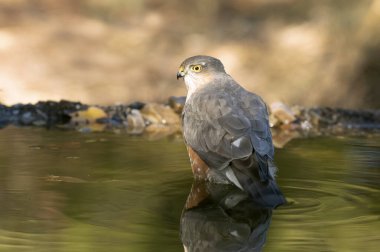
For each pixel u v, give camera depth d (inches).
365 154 415.2
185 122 370.0
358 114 556.4
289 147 439.5
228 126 346.6
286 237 266.2
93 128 505.4
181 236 267.1
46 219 283.3
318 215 294.5
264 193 318.0
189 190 335.0
